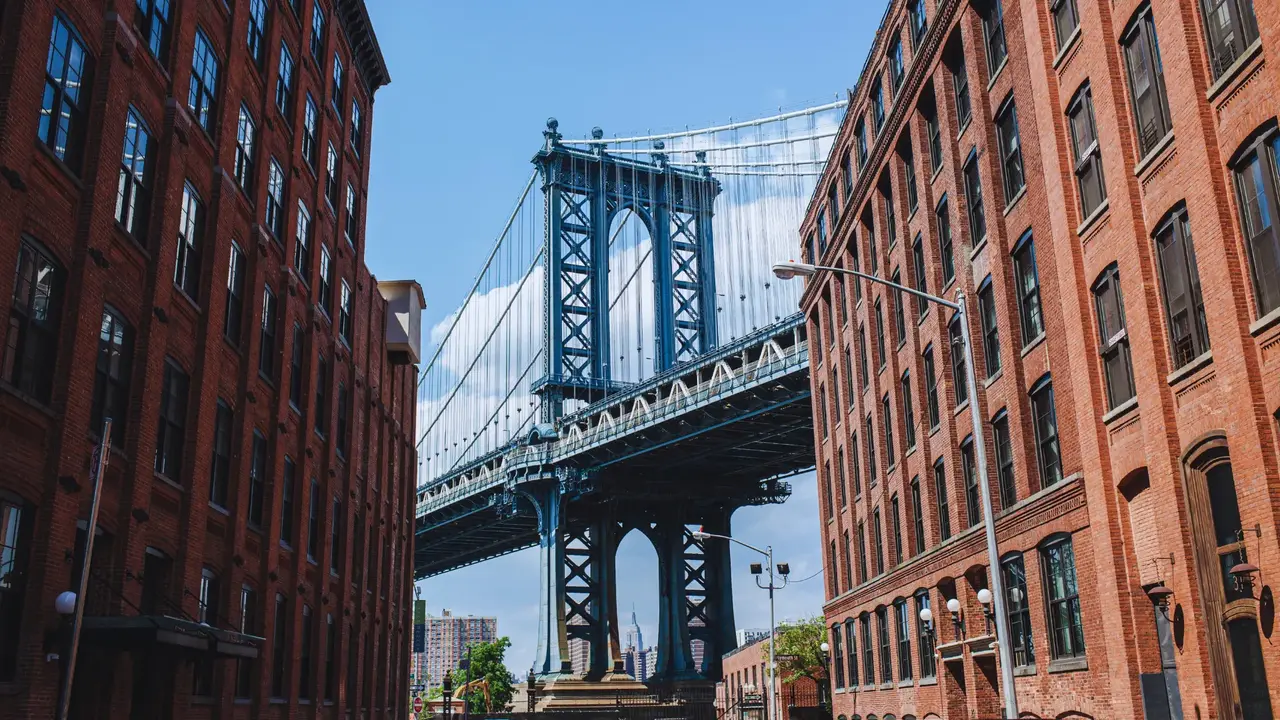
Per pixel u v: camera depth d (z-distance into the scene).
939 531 33.00
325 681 35.00
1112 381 21.45
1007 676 18.69
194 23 24.55
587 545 110.44
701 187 121.19
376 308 45.03
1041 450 25.45
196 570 23.91
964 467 30.53
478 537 132.62
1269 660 15.77
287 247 31.75
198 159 25.20
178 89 23.56
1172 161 18.47
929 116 33.97
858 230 42.25
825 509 50.31
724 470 106.69
